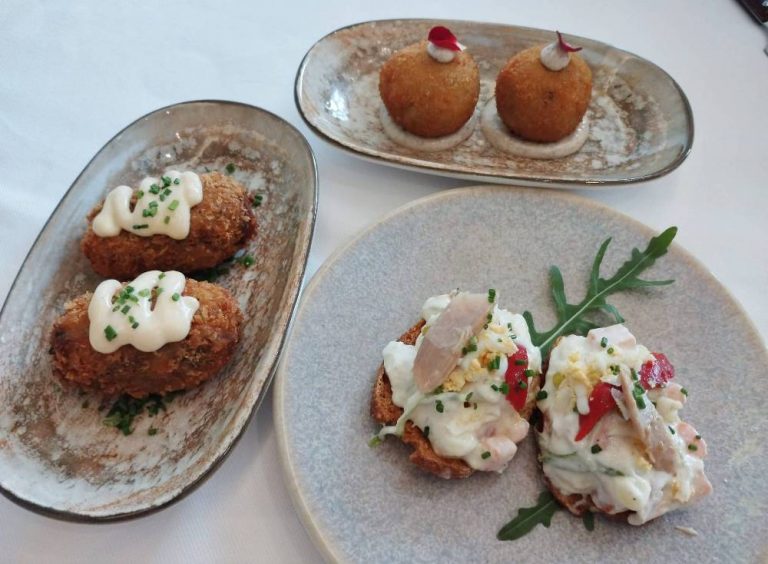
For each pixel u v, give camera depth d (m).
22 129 0.32
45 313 0.26
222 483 0.22
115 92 0.34
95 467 0.22
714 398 0.23
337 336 0.25
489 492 0.22
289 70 0.35
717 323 0.25
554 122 0.30
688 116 0.30
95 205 0.28
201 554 0.20
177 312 0.23
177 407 0.24
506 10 0.37
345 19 0.37
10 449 0.22
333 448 0.22
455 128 0.31
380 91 0.32
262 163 0.31
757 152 0.31
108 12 0.37
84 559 0.20
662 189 0.30
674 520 0.21
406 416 0.22
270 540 0.21
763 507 0.21
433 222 0.28
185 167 0.31
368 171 0.31
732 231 0.28
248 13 0.37
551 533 0.21
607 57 0.34
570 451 0.21
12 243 0.28
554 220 0.28
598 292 0.26
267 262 0.28
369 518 0.21
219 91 0.34
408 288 0.26
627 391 0.21
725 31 0.36
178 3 0.38
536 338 0.25
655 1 0.37
